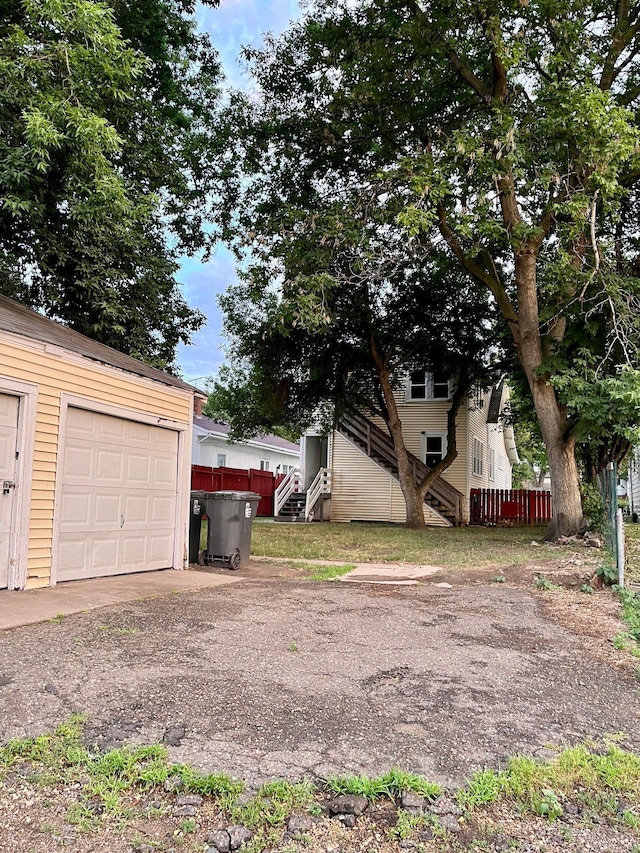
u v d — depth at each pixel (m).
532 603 6.43
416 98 12.22
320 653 4.36
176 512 8.67
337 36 12.15
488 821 2.34
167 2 13.19
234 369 20.34
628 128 8.80
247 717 3.15
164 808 2.34
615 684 3.95
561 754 2.87
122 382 7.61
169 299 14.32
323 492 21.67
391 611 5.90
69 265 11.81
